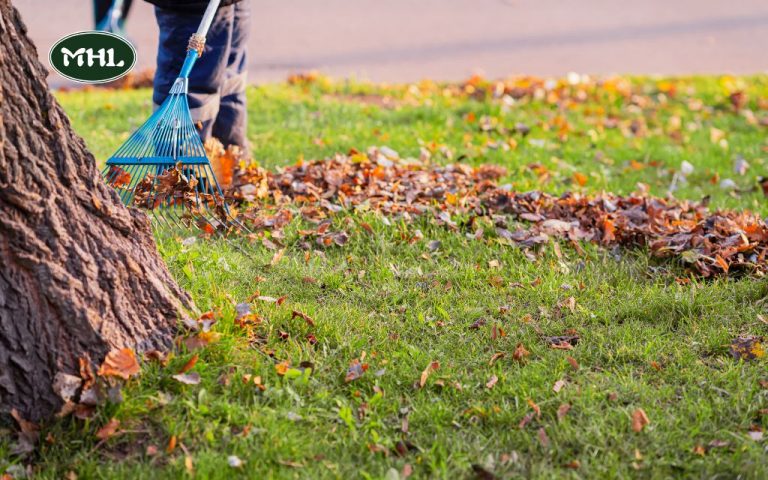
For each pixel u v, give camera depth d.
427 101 11.40
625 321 5.15
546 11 18.00
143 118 9.84
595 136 10.20
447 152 8.88
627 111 11.60
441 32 16.06
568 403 4.19
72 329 3.91
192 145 5.97
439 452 3.84
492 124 10.30
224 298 4.86
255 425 3.95
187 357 4.14
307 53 14.23
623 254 6.23
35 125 3.88
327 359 4.55
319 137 9.34
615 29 16.72
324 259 5.99
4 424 3.82
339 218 6.57
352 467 3.76
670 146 10.05
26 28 3.87
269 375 4.31
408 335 4.99
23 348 3.82
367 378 4.40
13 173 3.77
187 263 5.47
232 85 7.22
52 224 3.90
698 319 5.18
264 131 9.54
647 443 3.93
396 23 16.55
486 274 5.79
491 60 14.27
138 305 4.19
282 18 16.55
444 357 4.68
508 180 7.93
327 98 11.52
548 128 10.48
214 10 5.96
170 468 3.67
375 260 5.99
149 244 4.42
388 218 6.53
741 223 6.53
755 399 4.28
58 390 3.84
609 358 4.68
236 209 6.50
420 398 4.28
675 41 15.98
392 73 13.32
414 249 6.18
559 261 5.96
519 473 3.76
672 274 5.87
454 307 5.34
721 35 16.45
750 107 12.01
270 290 5.37
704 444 3.93
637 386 4.36
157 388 4.04
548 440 3.94
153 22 14.76
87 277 3.99
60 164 4.00
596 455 3.88
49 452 3.77
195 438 3.86
